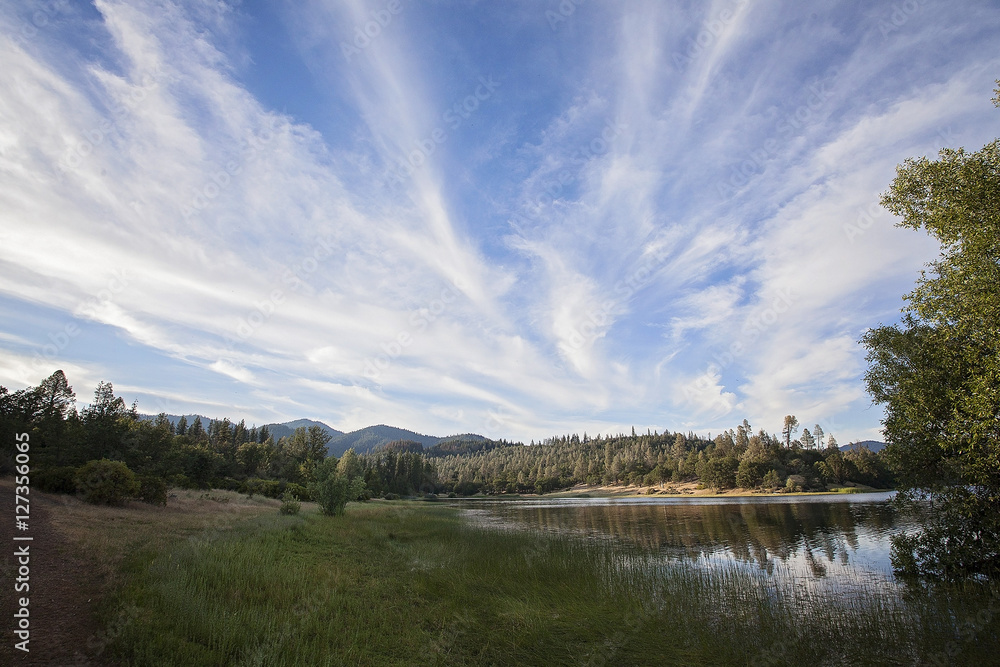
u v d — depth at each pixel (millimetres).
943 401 16297
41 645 6906
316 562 15797
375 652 9125
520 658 9484
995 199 14172
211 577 11516
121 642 7195
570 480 170375
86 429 37812
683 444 168250
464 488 150750
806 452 105375
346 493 36750
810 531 31156
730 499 78125
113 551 12516
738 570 18812
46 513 16750
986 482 15055
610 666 9203
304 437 107062
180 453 50969
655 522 40375
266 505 38688
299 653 8359
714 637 10844
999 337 13836
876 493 79062
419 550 20391
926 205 16422
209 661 7277
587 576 16281
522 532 29203
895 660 9438
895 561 18125
